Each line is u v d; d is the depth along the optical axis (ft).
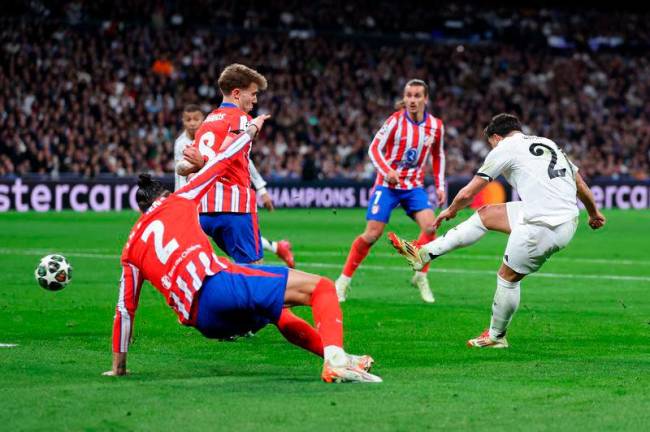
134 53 208.54
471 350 42.88
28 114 182.39
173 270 33.24
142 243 33.96
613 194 197.67
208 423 27.94
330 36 244.83
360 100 220.84
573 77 246.68
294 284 33.86
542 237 41.86
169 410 29.55
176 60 211.82
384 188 61.41
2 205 158.30
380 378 35.01
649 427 28.07
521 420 28.71
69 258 85.87
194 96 208.44
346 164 200.85
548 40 262.47
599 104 240.94
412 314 54.80
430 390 33.09
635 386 34.19
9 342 43.65
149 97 200.64
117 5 218.18
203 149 43.52
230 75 44.65
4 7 205.77
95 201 163.73
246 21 233.76
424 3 258.78
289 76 216.74
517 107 232.94
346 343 44.73
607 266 84.84
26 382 34.09
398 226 136.46
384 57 235.20
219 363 39.01
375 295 63.57
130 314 35.14
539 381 35.14
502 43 257.55
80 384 33.81
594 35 267.80
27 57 193.26
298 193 179.22
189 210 34.01
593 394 32.65
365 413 29.35
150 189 34.58
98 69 199.21
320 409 29.81
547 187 42.09
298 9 242.17
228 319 33.40
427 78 234.58
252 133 35.47
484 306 58.39
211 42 220.23
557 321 52.19
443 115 224.74
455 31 255.29
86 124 185.88
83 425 27.68
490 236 120.26
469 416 29.12
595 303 59.98
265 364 38.81
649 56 263.49
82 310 54.60
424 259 45.16
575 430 27.61
